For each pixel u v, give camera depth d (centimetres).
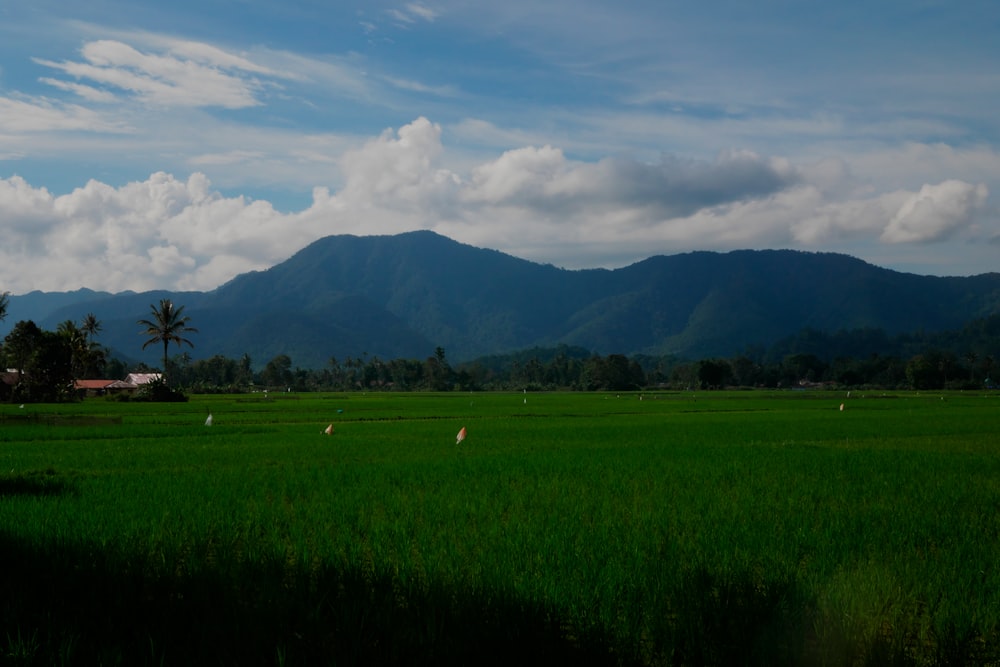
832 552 970
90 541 995
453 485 1634
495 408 6856
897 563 913
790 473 1875
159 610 741
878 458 2261
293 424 4294
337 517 1220
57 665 607
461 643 652
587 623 695
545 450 2591
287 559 948
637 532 1087
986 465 2067
